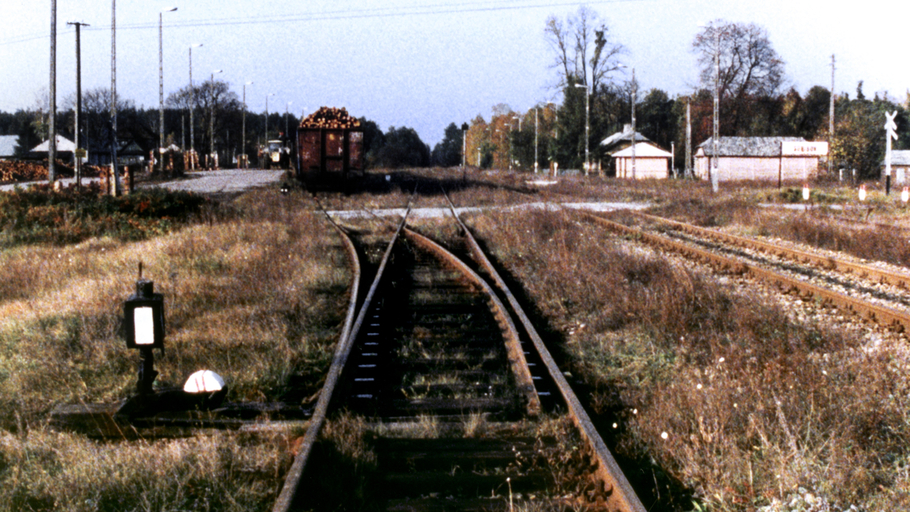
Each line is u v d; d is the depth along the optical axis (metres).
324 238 18.36
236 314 9.33
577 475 4.72
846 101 97.88
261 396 6.46
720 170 71.00
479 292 11.48
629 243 17.89
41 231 19.56
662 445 5.24
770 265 14.14
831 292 10.22
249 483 4.70
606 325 9.20
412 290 11.86
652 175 82.00
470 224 23.20
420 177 63.56
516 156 109.94
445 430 5.65
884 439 5.48
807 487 4.54
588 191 43.47
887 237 16.08
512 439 5.43
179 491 4.47
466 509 4.34
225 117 120.38
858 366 6.71
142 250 15.39
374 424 5.70
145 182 45.72
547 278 12.16
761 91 84.69
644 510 3.90
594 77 83.12
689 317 9.02
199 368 7.12
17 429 5.71
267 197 31.67
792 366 6.66
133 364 7.21
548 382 6.70
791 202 31.03
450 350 8.13
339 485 4.57
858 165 54.03
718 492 4.51
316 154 35.72
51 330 8.48
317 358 7.70
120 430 5.50
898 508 4.34
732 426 5.39
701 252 15.03
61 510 4.32
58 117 112.50
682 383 6.47
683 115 105.38
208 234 17.28
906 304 10.38
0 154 95.88
